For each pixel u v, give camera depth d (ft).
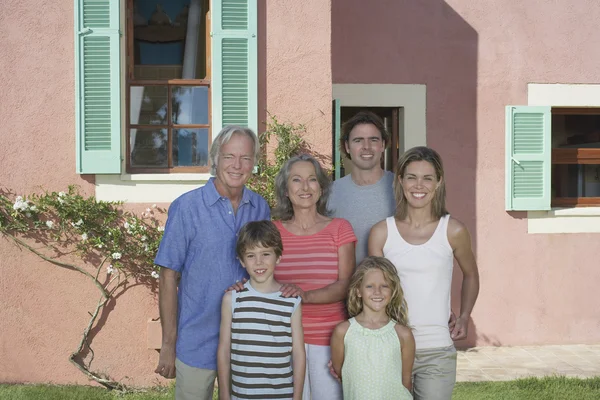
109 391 14.51
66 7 14.65
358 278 9.06
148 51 15.43
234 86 14.73
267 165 14.92
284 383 8.62
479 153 19.22
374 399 8.85
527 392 14.35
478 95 19.20
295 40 15.08
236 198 9.35
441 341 9.07
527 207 18.99
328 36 15.15
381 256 9.47
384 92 18.99
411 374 9.11
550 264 19.38
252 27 14.70
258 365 8.52
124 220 14.88
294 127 15.02
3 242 14.70
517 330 19.36
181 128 15.38
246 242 8.61
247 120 14.76
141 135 15.29
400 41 19.02
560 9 19.31
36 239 14.76
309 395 9.35
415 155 9.27
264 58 15.03
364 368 8.89
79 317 14.89
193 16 15.53
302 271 9.25
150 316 15.07
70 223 14.73
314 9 15.12
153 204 14.92
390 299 9.05
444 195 9.47
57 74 14.66
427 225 9.41
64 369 14.94
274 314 8.60
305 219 9.55
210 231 8.97
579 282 19.44
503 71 19.22
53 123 14.67
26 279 14.78
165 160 15.37
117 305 15.01
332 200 10.96
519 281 19.34
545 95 19.34
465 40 19.15
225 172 8.89
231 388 8.86
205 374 9.11
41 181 14.67
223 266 9.01
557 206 19.95
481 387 14.80
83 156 14.44
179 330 9.21
